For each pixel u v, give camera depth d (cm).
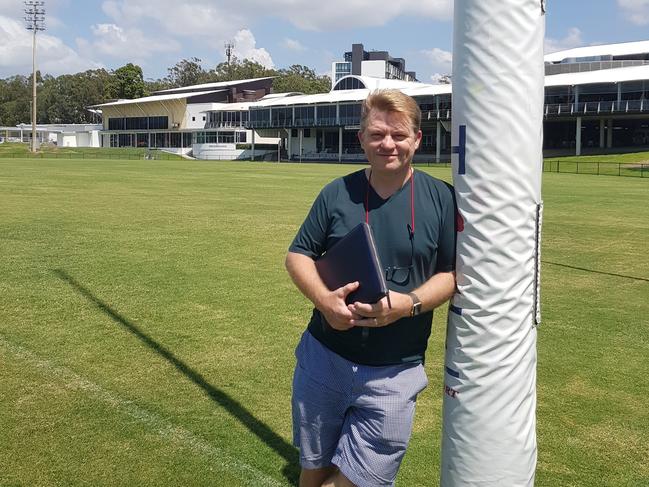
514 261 259
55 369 541
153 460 397
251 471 388
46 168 4094
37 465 387
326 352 284
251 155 8112
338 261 264
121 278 884
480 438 267
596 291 895
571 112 6209
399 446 281
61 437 422
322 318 280
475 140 257
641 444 438
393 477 288
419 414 482
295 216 1638
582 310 789
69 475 377
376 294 253
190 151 8775
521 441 268
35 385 506
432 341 661
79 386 506
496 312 261
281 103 7656
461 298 267
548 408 494
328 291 267
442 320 746
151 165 5191
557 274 1010
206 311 733
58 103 14275
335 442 295
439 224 269
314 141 8188
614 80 5809
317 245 283
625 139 7244
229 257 1058
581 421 472
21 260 990
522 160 256
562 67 7550
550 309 793
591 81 5909
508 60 251
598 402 507
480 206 258
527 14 252
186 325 678
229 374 543
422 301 262
